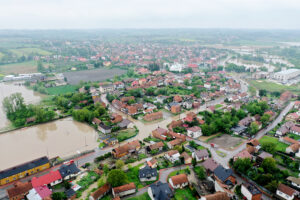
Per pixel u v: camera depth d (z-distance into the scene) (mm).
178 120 196875
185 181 115500
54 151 156750
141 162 138375
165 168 132125
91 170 131000
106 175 124062
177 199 107000
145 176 120188
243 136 173875
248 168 125438
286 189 105938
